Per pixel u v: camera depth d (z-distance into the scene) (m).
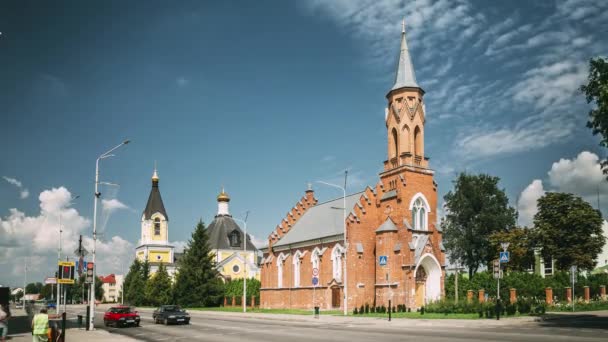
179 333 37.94
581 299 58.59
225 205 129.38
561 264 76.38
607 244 86.88
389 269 62.16
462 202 89.75
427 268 63.50
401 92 67.06
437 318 44.69
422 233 64.38
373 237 66.19
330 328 38.69
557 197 76.94
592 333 29.39
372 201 66.81
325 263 68.38
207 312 73.31
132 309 49.12
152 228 131.12
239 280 97.44
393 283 61.53
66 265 43.78
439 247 64.31
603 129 35.62
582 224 74.38
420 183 65.56
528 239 79.69
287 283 76.62
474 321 40.28
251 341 30.09
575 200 76.44
